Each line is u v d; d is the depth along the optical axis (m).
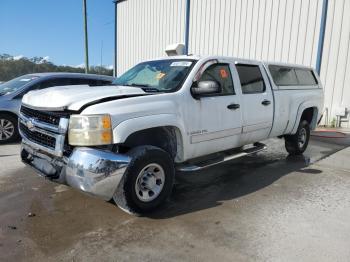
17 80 8.59
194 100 4.39
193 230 3.58
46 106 3.76
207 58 4.78
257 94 5.48
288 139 6.93
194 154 4.53
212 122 4.63
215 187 5.02
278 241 3.37
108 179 3.48
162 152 3.97
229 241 3.36
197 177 5.51
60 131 3.60
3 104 7.60
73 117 3.53
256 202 4.42
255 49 13.09
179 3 15.91
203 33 14.91
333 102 11.27
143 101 3.85
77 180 3.47
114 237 3.41
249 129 5.33
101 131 3.47
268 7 12.54
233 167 6.14
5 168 5.71
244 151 5.47
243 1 13.29
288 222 3.81
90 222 3.73
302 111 6.63
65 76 8.55
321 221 3.85
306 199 4.54
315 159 6.80
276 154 7.21
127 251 3.15
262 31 12.80
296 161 6.62
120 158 3.54
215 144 4.80
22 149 4.38
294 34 11.95
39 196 4.48
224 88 4.92
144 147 3.85
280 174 5.72
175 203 4.34
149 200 3.91
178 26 16.09
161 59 5.21
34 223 3.69
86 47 17.83
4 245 3.21
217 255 3.10
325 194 4.75
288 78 6.48
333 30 11.03
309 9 11.49
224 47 14.14
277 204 4.36
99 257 3.04
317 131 10.33
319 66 11.38
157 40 17.38
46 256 3.04
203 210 4.12
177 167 4.45
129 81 5.06
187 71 4.53
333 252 3.18
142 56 18.50
